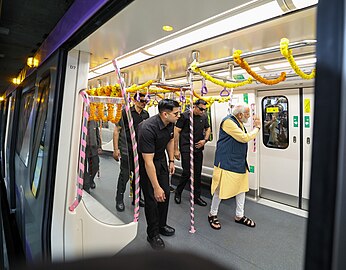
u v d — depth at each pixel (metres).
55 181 1.44
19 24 2.38
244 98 4.41
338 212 0.32
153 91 3.78
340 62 0.32
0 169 5.87
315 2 1.34
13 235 2.91
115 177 1.75
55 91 1.43
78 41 1.29
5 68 4.34
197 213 3.76
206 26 1.71
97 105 1.62
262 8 1.42
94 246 1.57
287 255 2.62
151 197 2.67
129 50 1.62
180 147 4.07
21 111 3.36
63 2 1.91
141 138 2.42
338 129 0.32
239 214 3.38
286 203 4.20
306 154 3.87
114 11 0.93
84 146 1.42
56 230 1.44
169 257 0.37
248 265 2.43
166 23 1.25
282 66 3.11
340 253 0.32
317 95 0.35
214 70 3.37
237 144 3.05
